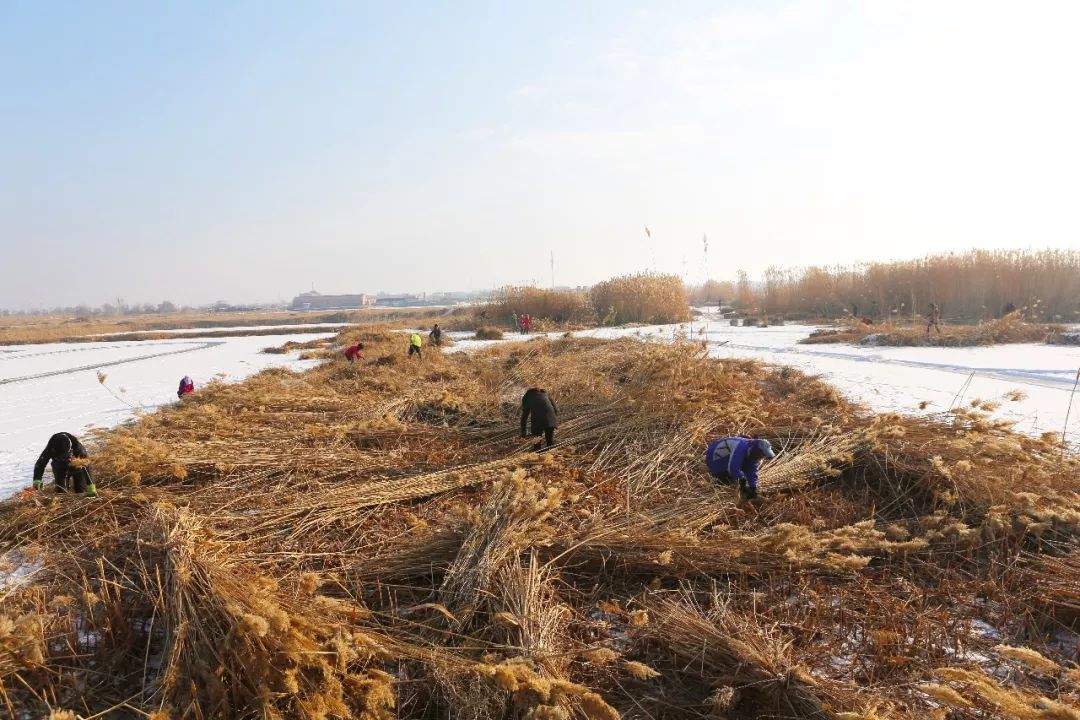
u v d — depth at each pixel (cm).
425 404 1200
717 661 402
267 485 780
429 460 866
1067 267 3491
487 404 1178
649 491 738
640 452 865
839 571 522
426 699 383
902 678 391
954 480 657
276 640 362
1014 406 1209
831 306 4481
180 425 1060
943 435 832
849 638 441
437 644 423
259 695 339
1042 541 564
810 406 1126
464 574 492
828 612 472
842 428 904
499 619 423
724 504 662
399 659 402
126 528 625
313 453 886
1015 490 641
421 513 691
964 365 1838
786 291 4994
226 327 7719
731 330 3691
